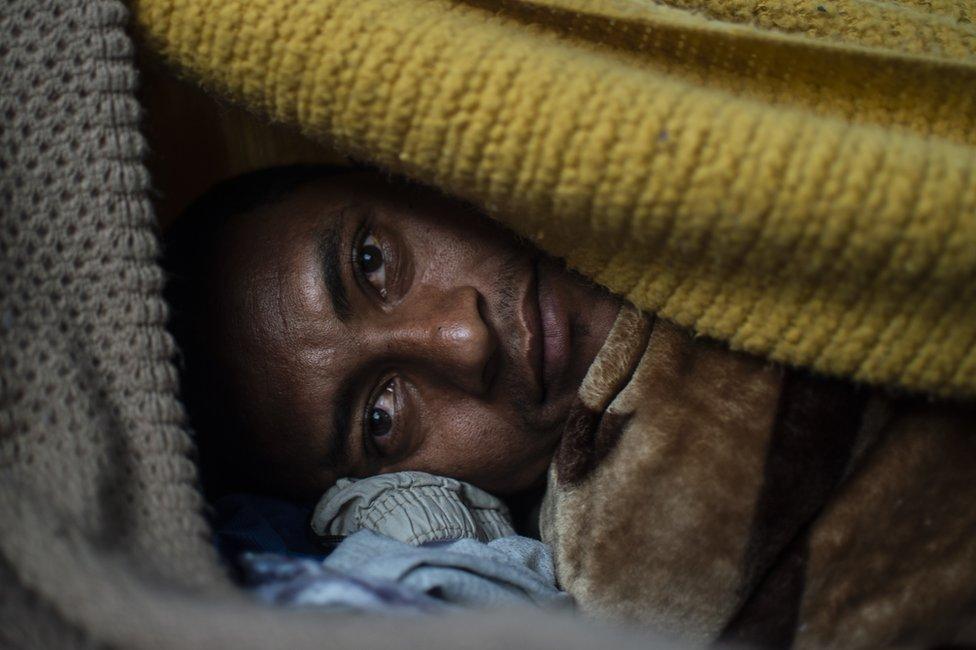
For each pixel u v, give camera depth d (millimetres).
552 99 533
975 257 492
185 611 424
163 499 520
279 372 794
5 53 578
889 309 532
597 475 665
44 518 455
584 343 746
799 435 606
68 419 514
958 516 556
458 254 762
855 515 582
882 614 559
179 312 814
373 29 570
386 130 578
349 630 420
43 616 430
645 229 542
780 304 561
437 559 580
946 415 575
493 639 422
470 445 796
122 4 608
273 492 891
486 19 639
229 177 1044
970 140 609
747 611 601
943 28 699
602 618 633
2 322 521
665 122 516
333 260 785
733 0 721
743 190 504
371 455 831
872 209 491
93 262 562
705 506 612
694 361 640
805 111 593
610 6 639
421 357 763
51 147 570
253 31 591
